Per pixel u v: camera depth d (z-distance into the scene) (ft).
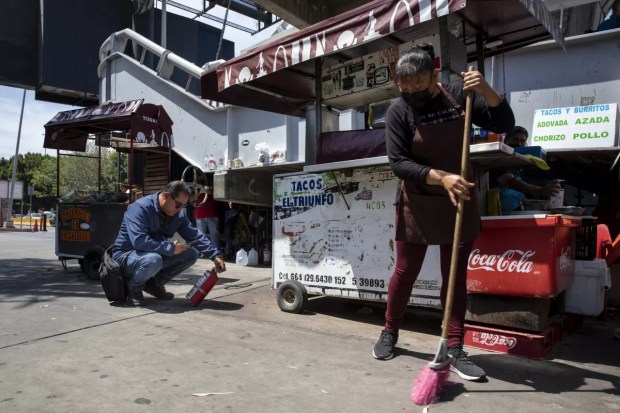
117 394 7.79
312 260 13.67
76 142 24.14
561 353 10.50
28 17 50.55
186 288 17.81
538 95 17.76
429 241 9.04
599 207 17.67
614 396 8.07
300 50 12.35
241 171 25.03
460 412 7.36
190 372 8.82
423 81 8.26
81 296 15.93
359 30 11.05
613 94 16.47
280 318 13.23
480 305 10.84
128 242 14.78
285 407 7.41
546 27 11.44
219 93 16.42
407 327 12.55
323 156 13.73
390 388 8.24
